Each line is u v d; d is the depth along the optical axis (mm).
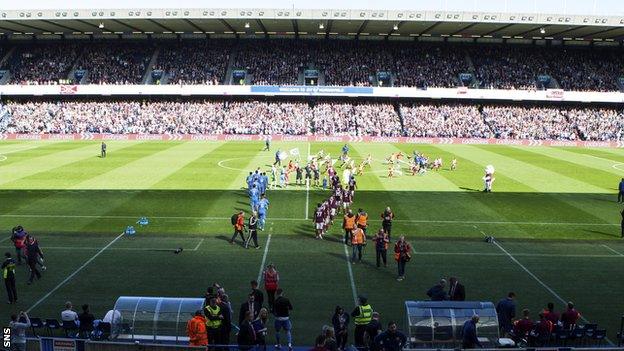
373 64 94938
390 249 29203
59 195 41031
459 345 17109
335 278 24734
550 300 22531
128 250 28469
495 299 22594
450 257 27891
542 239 31359
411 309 17516
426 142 83250
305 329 19734
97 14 77938
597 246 30125
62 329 19312
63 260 26766
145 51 97000
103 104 90438
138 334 17734
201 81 91250
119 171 51969
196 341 16156
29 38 98312
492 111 89562
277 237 31188
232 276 24891
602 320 20672
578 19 78688
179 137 83438
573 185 47781
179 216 35500
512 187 46531
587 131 84062
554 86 91250
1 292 22797
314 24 84812
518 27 84000
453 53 97438
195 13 78125
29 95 90688
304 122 86625
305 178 49562
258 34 98125
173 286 23609
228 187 44812
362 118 87438
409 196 42562
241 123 85938
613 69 94250
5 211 36188
